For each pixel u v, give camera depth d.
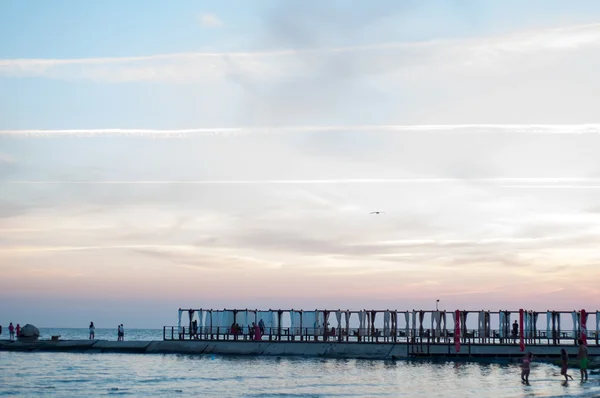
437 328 95.38
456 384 69.69
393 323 98.81
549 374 77.75
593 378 73.25
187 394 64.19
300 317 102.62
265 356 100.00
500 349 91.88
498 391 64.00
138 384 71.56
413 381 72.50
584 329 91.12
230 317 106.44
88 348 116.38
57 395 63.91
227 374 80.25
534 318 93.94
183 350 107.25
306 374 79.56
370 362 92.00
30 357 107.06
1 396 63.12
